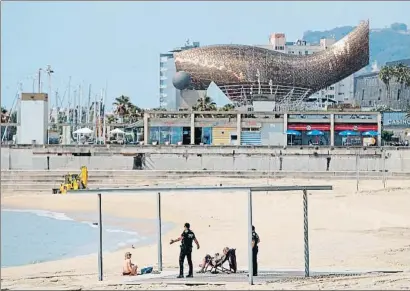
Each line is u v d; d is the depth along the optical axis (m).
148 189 60.78
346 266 75.75
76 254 104.88
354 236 104.44
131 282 60.47
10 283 63.97
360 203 152.12
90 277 70.00
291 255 86.62
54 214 169.00
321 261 80.81
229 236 109.50
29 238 127.94
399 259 81.31
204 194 182.00
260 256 86.12
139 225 139.50
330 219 127.69
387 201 155.50
